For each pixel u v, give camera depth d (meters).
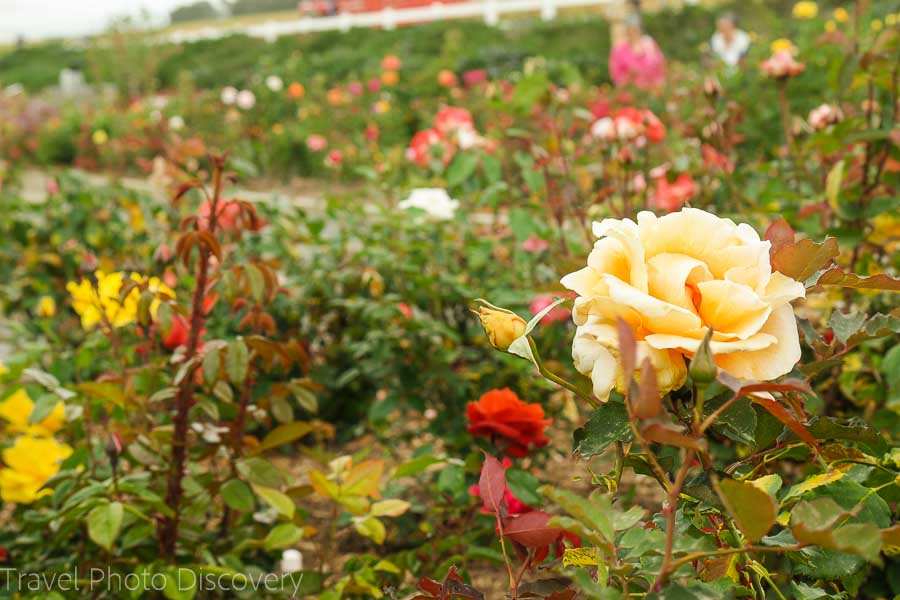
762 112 4.14
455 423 2.94
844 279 1.03
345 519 2.85
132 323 3.04
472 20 22.19
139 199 4.58
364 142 9.45
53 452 2.27
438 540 2.42
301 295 3.59
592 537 0.89
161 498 2.10
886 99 2.65
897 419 2.20
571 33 18.03
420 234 3.57
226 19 40.31
